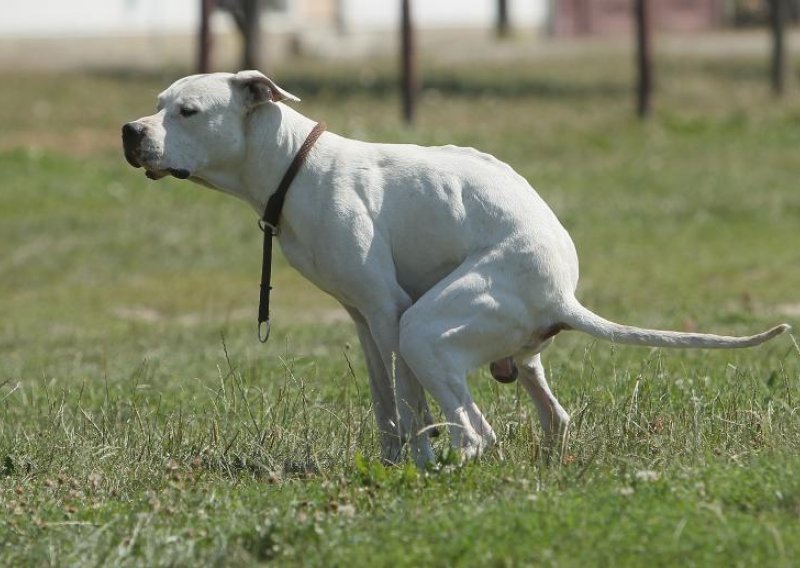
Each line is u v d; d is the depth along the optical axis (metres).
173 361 14.98
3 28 47.06
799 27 55.97
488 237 9.41
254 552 7.88
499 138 30.59
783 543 7.29
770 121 32.34
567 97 37.84
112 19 47.94
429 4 52.72
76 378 14.20
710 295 19.02
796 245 22.69
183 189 26.69
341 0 51.41
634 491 8.22
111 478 9.77
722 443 9.57
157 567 7.66
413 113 30.88
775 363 13.33
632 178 27.36
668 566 7.17
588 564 7.20
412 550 7.48
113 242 23.52
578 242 23.16
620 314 17.47
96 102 36.56
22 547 8.19
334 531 7.87
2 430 11.36
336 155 9.77
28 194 26.19
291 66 45.16
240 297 20.41
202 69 28.86
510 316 9.29
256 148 9.80
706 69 43.06
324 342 16.09
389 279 9.54
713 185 26.73
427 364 9.23
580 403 10.59
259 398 11.93
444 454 9.52
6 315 19.28
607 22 54.31
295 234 9.83
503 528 7.62
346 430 10.48
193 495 9.05
